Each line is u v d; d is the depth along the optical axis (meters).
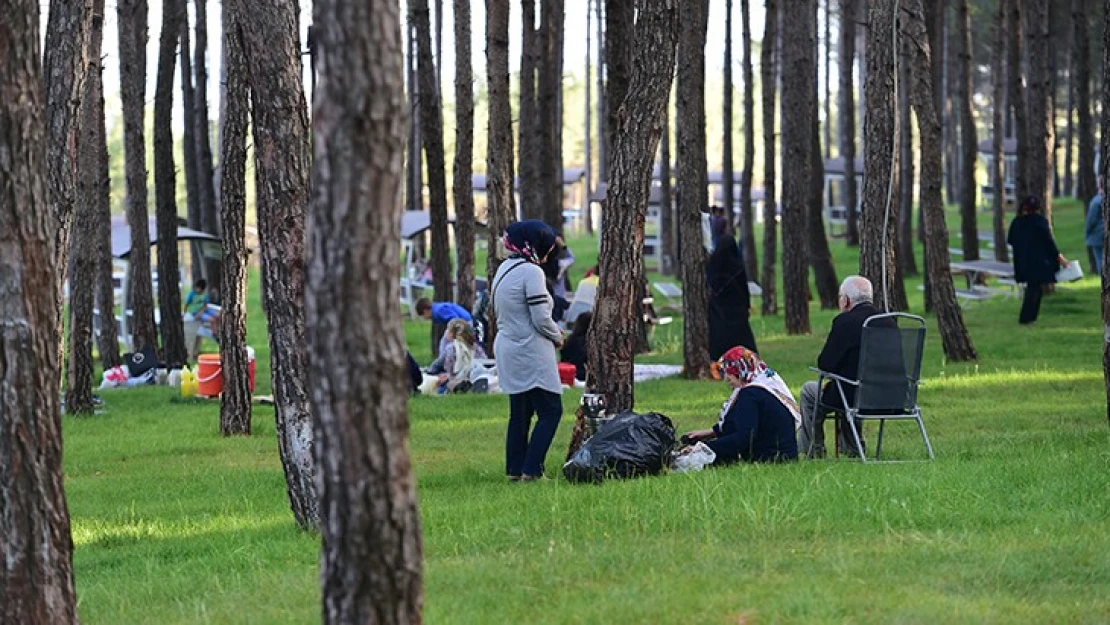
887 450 15.21
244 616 9.01
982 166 111.06
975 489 11.80
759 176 114.00
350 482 6.38
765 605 8.26
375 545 6.39
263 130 12.06
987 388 21.33
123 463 18.23
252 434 20.80
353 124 6.27
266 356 39.91
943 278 25.42
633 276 14.51
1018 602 8.33
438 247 31.31
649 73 14.20
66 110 16.44
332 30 6.27
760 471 12.98
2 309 8.22
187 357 35.00
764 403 14.06
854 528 10.60
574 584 9.12
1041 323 31.53
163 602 9.99
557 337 14.02
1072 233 57.16
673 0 14.12
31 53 8.22
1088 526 10.46
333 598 6.47
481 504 12.41
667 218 55.69
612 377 14.49
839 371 14.52
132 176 31.78
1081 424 16.94
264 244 12.15
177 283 32.34
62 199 16.34
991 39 68.50
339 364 6.35
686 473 13.23
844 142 59.34
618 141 14.39
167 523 13.43
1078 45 49.22
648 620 8.09
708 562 9.52
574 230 97.94
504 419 20.77
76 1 16.11
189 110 40.59
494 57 29.12
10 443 8.24
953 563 9.36
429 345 39.97
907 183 49.69
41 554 8.29
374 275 6.34
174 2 31.98
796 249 33.12
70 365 24.27
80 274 24.22
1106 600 8.37
